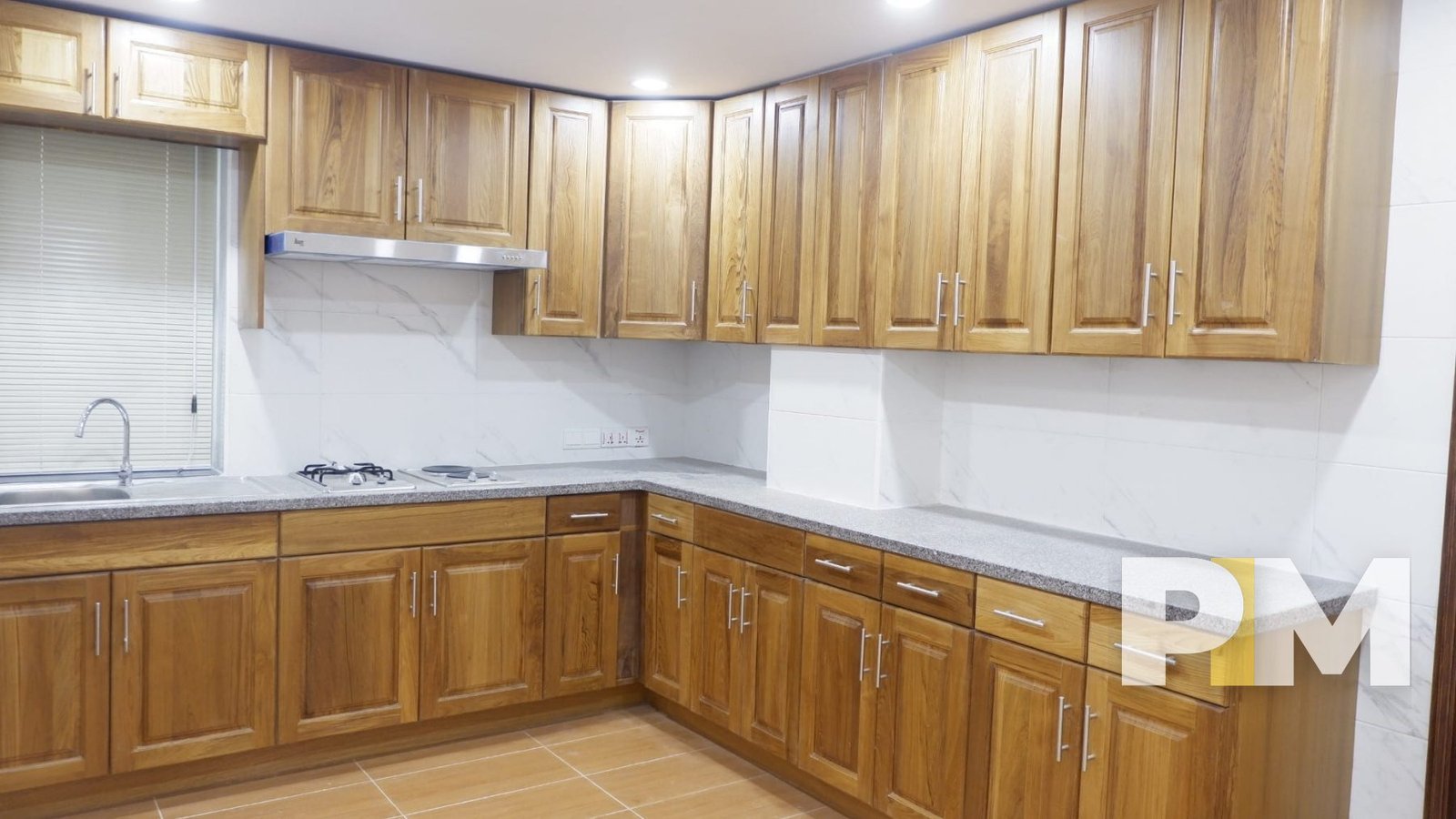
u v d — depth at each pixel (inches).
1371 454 95.0
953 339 117.4
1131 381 113.6
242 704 123.0
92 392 134.0
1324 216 85.9
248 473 143.0
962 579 103.8
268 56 128.9
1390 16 92.8
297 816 117.6
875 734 113.6
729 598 134.8
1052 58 106.7
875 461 128.8
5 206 126.6
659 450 180.9
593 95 153.1
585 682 148.8
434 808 121.0
